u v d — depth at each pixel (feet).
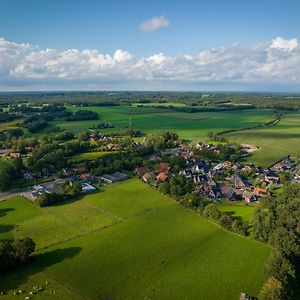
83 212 534.78
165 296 337.93
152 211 538.06
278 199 485.15
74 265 387.55
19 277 363.76
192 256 408.05
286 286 331.57
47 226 485.15
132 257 405.59
